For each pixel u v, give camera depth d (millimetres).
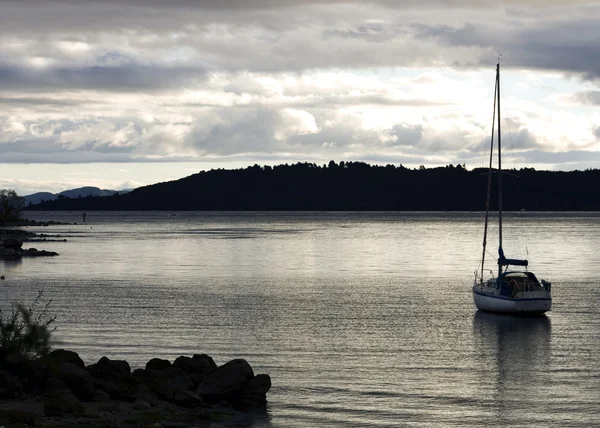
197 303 60562
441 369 37781
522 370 37719
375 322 51781
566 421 29312
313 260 110500
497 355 41281
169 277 83125
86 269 93000
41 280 79188
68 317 52688
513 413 30281
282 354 40906
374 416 29750
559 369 37938
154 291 69125
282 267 97688
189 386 30797
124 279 80625
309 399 31922
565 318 54594
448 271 92938
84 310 56219
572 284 77625
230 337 45594
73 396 27734
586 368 38188
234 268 95625
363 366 38188
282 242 162875
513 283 56000
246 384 31297
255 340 44719
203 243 156625
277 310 56906
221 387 30609
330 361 39281
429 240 174375
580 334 48000
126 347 42438
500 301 55625
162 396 29953
